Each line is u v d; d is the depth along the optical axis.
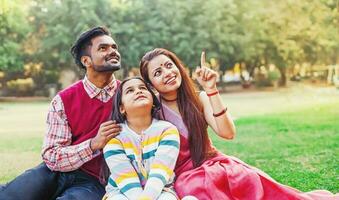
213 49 22.50
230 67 23.78
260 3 22.55
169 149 2.53
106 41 2.86
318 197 2.71
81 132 2.89
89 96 2.90
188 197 2.34
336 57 23.41
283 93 18.42
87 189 2.74
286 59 23.23
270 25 22.73
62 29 21.33
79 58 2.93
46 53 22.42
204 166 2.58
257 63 23.98
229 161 2.66
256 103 14.85
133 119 2.63
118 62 2.88
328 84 21.23
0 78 22.58
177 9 21.64
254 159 6.10
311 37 22.69
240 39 22.41
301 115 10.88
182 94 2.79
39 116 13.09
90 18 20.94
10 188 2.79
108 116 2.90
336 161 5.75
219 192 2.46
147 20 21.69
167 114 2.78
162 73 2.72
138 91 2.62
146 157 2.55
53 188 2.85
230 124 2.72
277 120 10.06
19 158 6.75
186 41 21.66
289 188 2.62
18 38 22.17
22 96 22.25
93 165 2.87
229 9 22.06
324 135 7.84
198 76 2.73
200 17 21.77
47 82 22.94
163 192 2.44
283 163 5.76
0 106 16.70
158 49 2.83
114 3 21.36
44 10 22.03
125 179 2.46
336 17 22.45
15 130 10.05
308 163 5.70
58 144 2.82
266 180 2.59
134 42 21.31
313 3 22.23
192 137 2.72
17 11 21.31
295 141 7.37
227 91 21.45
